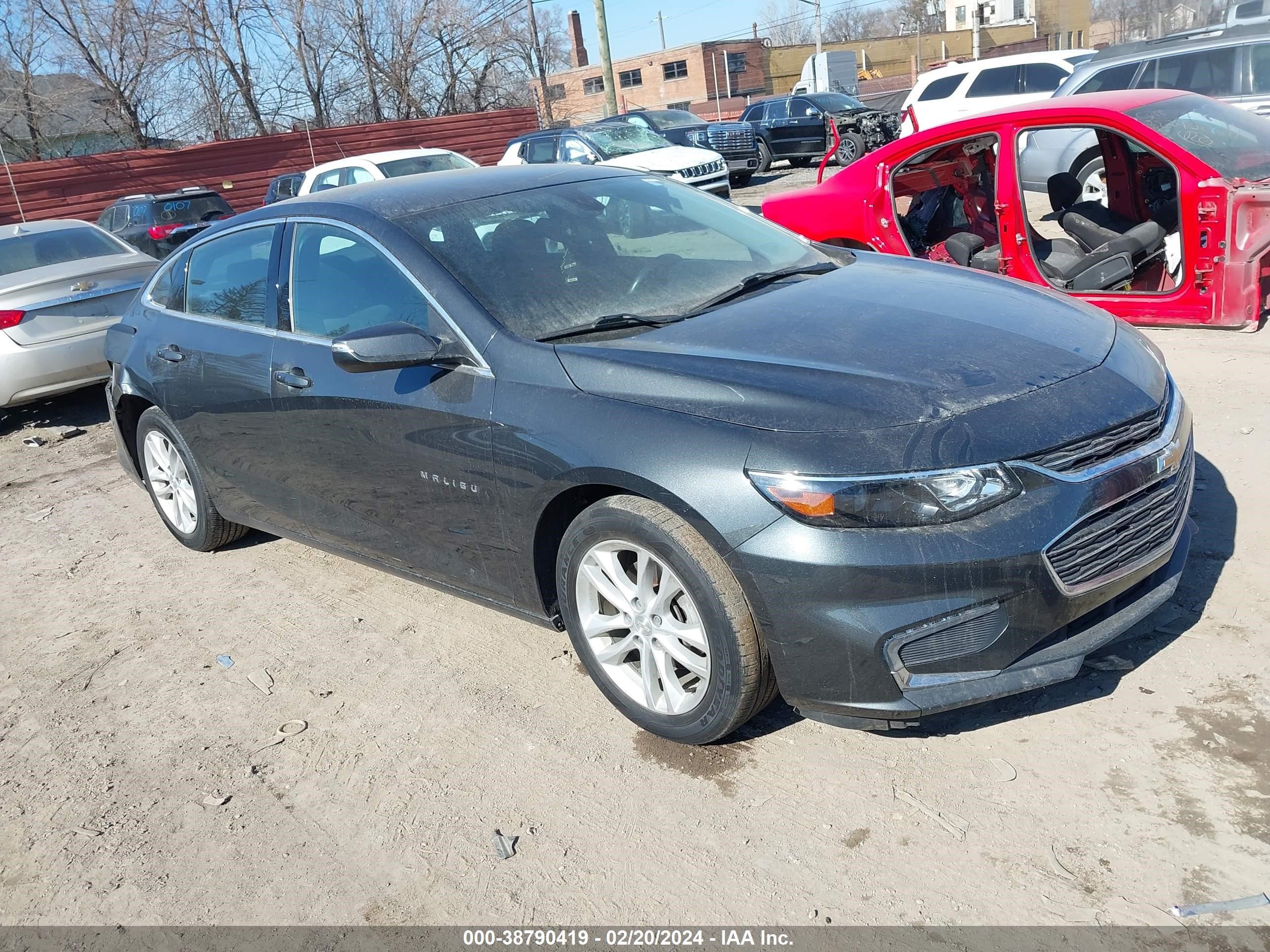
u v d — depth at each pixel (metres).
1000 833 2.51
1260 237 5.60
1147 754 2.69
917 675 2.58
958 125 6.23
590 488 2.97
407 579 3.87
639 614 2.97
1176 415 2.96
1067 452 2.60
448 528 3.43
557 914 2.48
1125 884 2.30
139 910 2.71
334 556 4.79
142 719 3.64
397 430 3.42
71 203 24.55
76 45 30.55
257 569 4.82
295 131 26.86
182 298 4.64
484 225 3.62
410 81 35.53
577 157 16.55
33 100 30.91
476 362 3.21
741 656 2.70
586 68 66.12
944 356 2.85
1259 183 5.62
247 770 3.24
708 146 19.89
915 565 2.48
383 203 3.77
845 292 3.41
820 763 2.87
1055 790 2.62
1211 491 4.07
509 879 2.62
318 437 3.78
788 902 2.41
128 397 4.89
